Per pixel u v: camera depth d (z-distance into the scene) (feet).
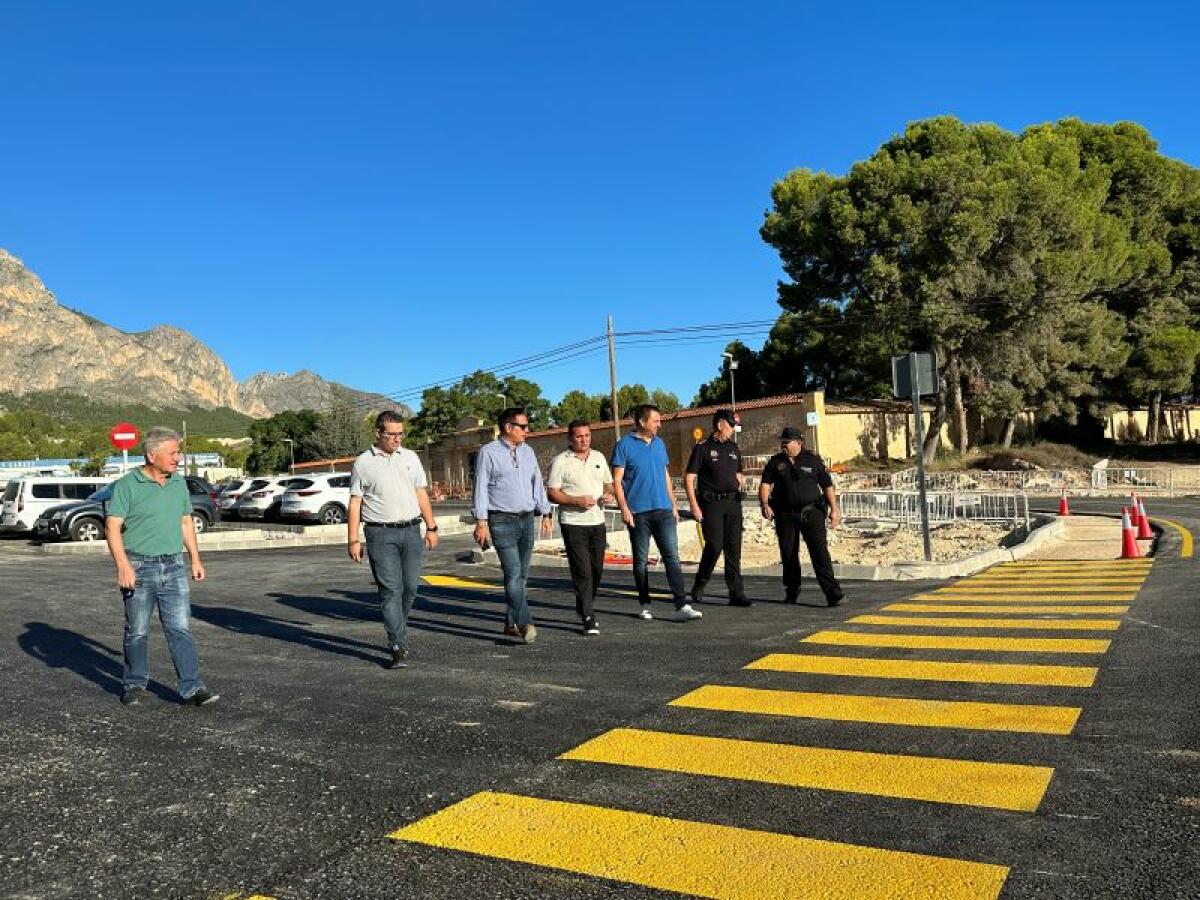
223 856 11.19
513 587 24.62
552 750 14.94
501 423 24.90
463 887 10.16
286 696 19.36
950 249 114.21
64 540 76.79
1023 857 10.43
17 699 19.85
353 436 255.29
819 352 154.81
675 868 10.45
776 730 15.65
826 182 131.03
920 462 39.09
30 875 10.81
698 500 30.17
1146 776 12.75
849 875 10.12
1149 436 179.83
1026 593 30.78
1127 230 139.95
